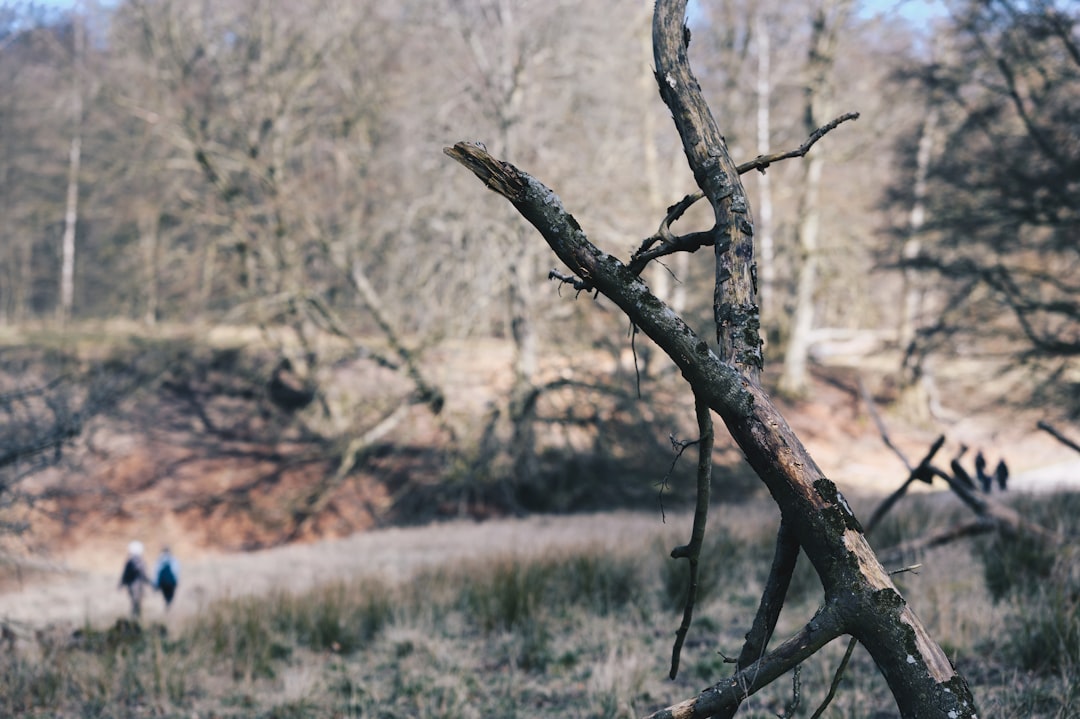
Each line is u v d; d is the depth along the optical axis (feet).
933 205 65.00
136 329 94.84
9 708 19.65
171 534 83.51
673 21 8.36
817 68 109.29
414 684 19.97
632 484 86.84
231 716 18.83
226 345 101.71
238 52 95.35
